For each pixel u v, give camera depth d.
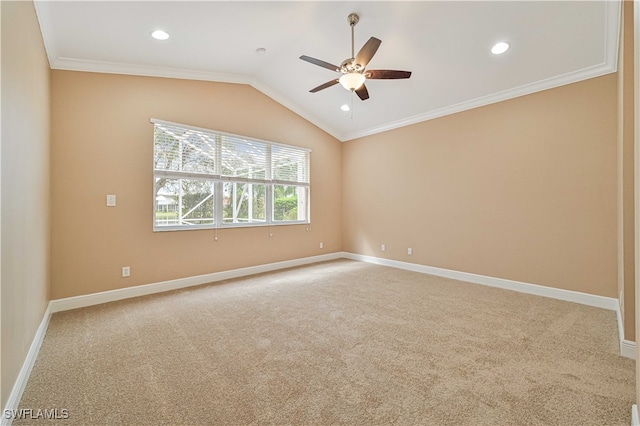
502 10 2.65
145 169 3.52
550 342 2.27
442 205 4.47
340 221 6.08
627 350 2.03
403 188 5.01
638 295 1.30
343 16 2.95
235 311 2.95
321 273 4.64
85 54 3.02
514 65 3.29
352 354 2.09
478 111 4.05
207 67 3.83
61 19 2.44
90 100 3.17
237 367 1.92
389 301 3.27
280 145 4.94
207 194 4.12
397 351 2.13
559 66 3.18
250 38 3.23
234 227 4.38
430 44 3.20
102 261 3.23
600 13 2.52
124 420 1.44
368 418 1.45
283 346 2.21
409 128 4.92
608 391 1.66
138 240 3.47
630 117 2.17
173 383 1.75
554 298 3.37
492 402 1.57
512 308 3.04
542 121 3.47
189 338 2.35
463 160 4.21
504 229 3.80
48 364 1.96
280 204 5.08
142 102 3.50
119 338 2.35
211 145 4.12
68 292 3.02
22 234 1.78
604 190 3.07
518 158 3.67
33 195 2.12
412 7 2.77
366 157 5.63
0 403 1.34
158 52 3.23
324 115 5.32
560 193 3.35
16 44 1.66
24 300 1.81
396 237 5.13
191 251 3.92
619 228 2.69
